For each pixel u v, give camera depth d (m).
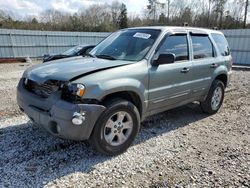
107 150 3.31
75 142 3.76
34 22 33.91
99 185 2.78
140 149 3.65
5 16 32.00
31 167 3.07
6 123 4.50
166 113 5.39
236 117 5.30
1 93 7.11
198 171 3.11
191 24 39.25
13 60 19.09
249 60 20.44
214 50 5.18
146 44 3.92
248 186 2.81
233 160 3.40
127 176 2.96
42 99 3.16
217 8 40.03
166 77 3.93
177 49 4.22
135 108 3.49
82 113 2.92
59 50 22.98
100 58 3.91
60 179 2.86
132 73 3.43
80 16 39.56
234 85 9.21
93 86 3.01
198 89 4.75
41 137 3.90
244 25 38.81
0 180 2.79
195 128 4.58
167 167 3.18
